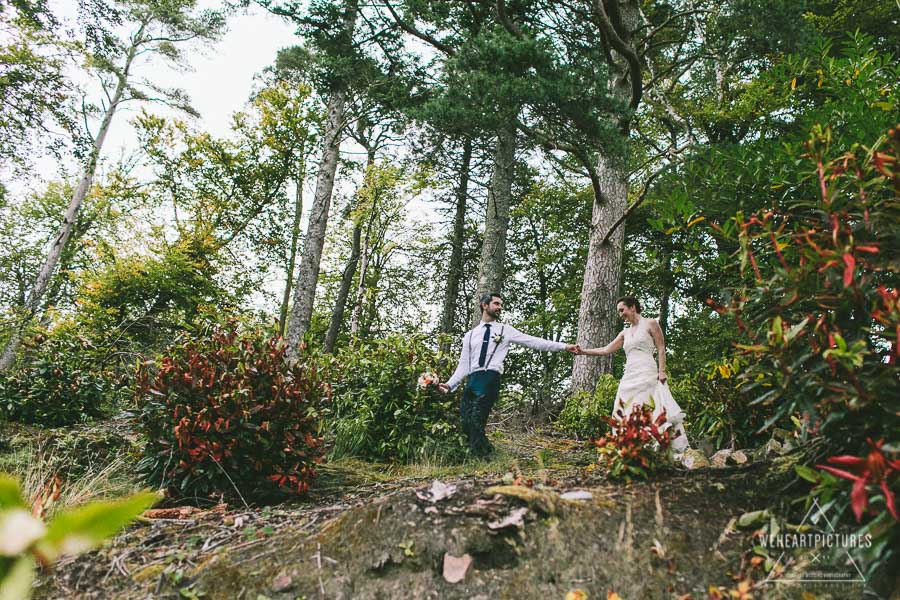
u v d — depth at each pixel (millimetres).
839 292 2277
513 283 22359
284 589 2346
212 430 4090
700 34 10453
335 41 12000
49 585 2486
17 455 5051
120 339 9195
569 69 7832
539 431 8500
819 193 2979
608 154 8273
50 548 418
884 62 3844
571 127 8062
